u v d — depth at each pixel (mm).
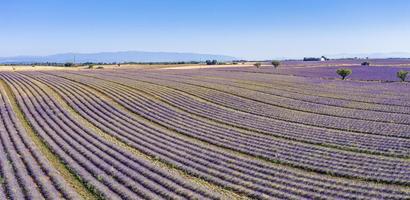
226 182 21750
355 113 47656
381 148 30734
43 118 38500
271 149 29766
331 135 35250
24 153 26047
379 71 112500
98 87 62688
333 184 22391
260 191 20766
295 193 20531
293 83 80375
